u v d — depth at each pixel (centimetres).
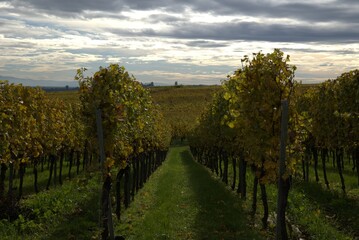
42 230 1193
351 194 1808
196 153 5409
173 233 1181
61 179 2547
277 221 964
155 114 2578
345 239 1105
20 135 1545
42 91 2197
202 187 2125
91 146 1173
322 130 1981
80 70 1179
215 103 2233
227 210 1474
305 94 2436
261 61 1118
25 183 2411
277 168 1042
